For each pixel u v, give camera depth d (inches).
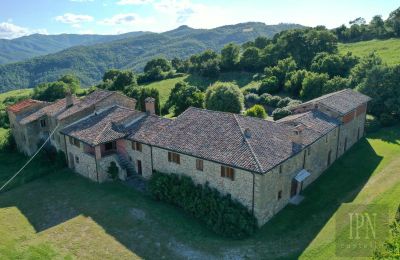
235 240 1218.0
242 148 1322.6
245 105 3223.4
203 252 1162.6
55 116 1934.1
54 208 1494.8
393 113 2418.8
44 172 1856.5
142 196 1536.7
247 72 4384.8
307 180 1565.0
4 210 1509.6
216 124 1504.7
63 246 1227.2
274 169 1294.3
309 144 1482.5
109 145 1748.3
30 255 1182.3
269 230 1262.3
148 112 1855.3
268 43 5241.1
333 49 4052.7
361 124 2144.4
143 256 1157.7
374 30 5029.5
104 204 1486.2
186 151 1418.6
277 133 1482.5
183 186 1424.7
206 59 5054.1
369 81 2502.5
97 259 1151.0
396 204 1326.3
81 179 1756.9
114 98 2032.5
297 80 3272.6
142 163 1665.8
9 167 2037.4
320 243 1154.0
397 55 3695.9
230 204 1302.9
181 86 3154.5
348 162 1815.9
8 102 4146.2
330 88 2864.2
